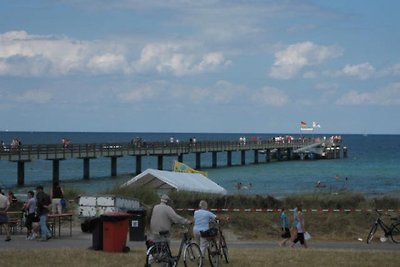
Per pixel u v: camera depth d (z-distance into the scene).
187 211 47.94
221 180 110.31
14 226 36.81
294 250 30.23
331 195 55.41
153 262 22.52
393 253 28.84
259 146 160.62
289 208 50.72
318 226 45.44
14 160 88.62
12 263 24.48
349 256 27.53
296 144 181.25
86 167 105.25
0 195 32.72
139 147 115.75
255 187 96.75
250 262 25.52
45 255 26.28
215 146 140.75
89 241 33.59
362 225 46.16
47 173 126.06
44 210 33.38
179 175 55.78
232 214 47.16
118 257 25.91
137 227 34.38
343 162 169.38
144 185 52.75
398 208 51.91
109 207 39.97
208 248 23.91
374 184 104.62
